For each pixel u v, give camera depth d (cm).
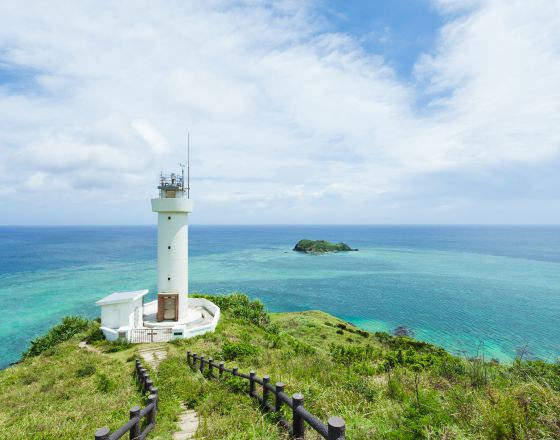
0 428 1023
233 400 962
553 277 8869
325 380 1114
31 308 5572
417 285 7856
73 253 13712
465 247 18700
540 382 923
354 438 592
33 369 2027
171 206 2952
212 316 3167
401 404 768
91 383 1588
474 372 1094
